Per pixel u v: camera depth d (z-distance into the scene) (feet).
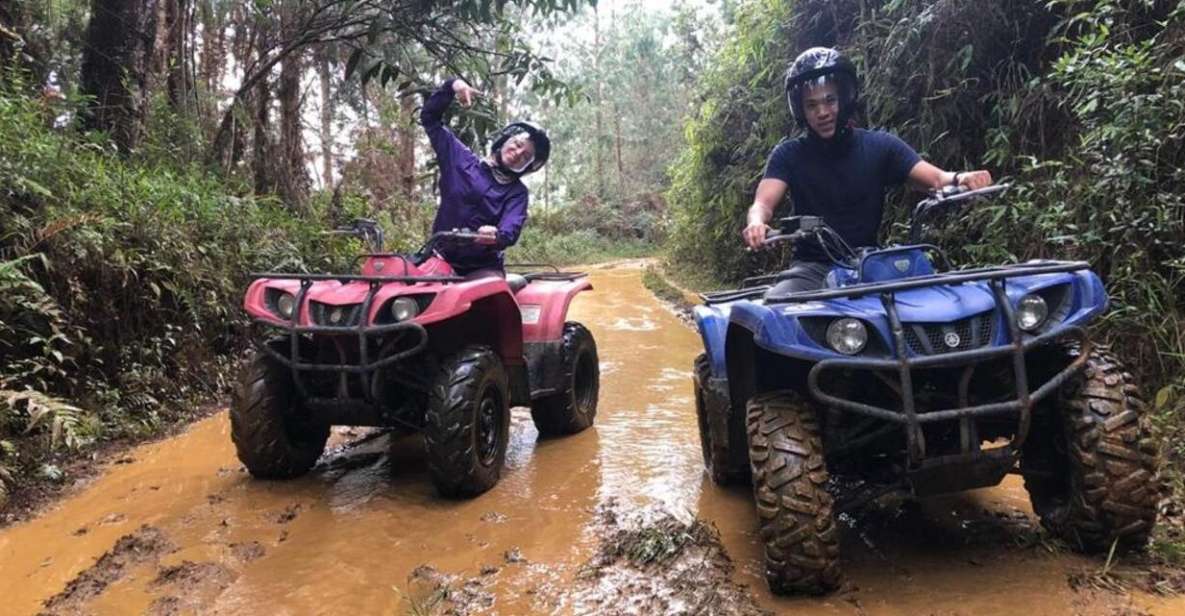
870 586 8.72
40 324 15.07
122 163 21.74
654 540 9.94
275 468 13.10
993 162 19.04
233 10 35.78
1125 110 13.08
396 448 15.49
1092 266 14.21
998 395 9.33
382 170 53.98
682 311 35.78
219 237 21.74
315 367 12.19
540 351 15.20
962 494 11.50
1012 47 18.74
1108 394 8.43
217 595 9.05
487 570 9.57
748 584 8.95
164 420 16.93
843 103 10.69
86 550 10.44
